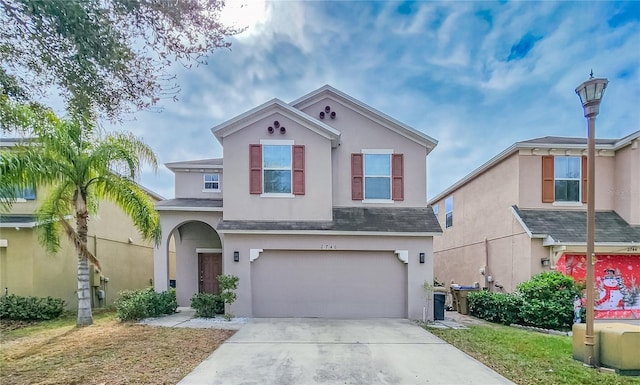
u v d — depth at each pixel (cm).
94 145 1020
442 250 2095
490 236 1543
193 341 809
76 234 1012
